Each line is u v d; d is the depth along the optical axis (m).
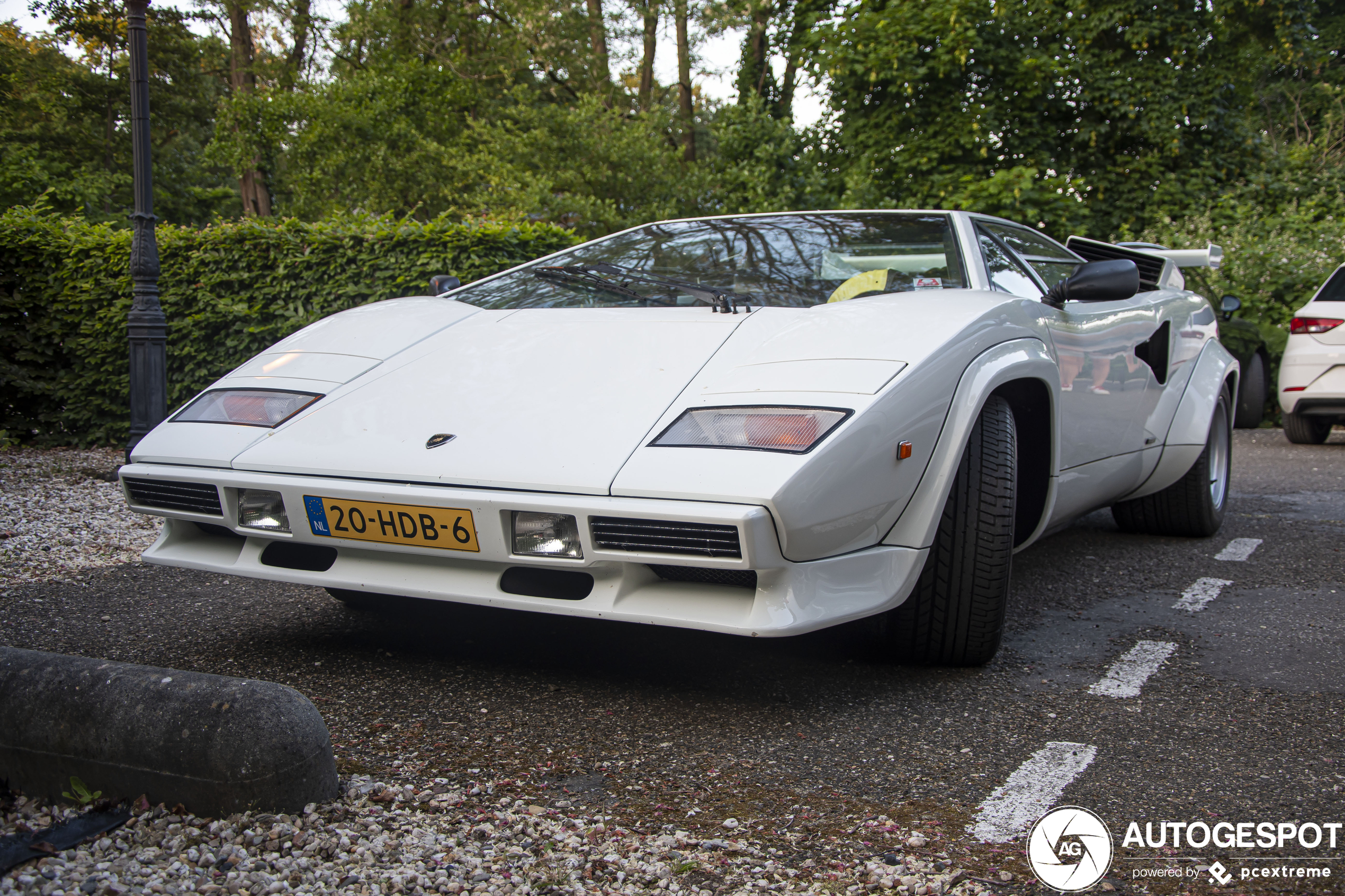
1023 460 2.61
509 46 19.98
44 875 1.30
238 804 1.46
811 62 12.16
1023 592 3.09
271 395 2.28
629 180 14.08
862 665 2.32
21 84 26.94
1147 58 12.05
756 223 2.96
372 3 19.11
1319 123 17.84
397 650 2.43
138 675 1.57
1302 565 3.48
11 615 2.78
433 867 1.36
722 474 1.73
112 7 22.45
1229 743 1.86
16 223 6.81
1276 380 9.12
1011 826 1.52
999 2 11.35
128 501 2.27
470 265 6.54
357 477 1.98
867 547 1.96
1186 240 10.78
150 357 5.29
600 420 1.94
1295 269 9.55
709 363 2.06
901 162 11.64
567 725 1.93
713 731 1.91
